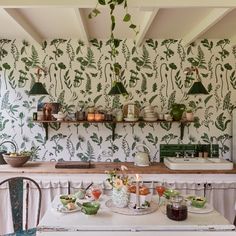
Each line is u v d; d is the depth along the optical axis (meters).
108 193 3.50
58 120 3.83
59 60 4.07
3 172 3.46
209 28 3.30
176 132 4.11
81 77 4.09
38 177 3.49
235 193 3.56
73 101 4.09
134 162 4.00
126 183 2.46
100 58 4.08
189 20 3.21
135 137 4.11
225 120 4.13
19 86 4.07
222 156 4.13
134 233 2.01
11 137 4.07
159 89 4.11
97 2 2.48
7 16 2.89
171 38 4.06
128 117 3.87
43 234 1.99
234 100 4.12
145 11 2.76
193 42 4.09
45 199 3.49
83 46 4.08
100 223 2.08
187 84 4.11
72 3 2.50
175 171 3.51
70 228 2.01
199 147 4.10
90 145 4.11
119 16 3.06
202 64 4.11
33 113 4.00
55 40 4.06
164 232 2.01
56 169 3.55
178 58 4.10
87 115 3.93
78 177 3.52
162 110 4.11
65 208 2.30
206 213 2.29
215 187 3.54
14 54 4.05
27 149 4.08
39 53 4.06
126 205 2.38
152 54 4.09
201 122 4.12
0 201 3.44
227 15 3.05
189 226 2.04
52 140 4.09
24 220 3.41
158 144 4.11
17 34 3.80
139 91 4.10
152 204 2.48
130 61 4.09
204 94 3.88
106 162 4.04
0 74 4.05
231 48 4.10
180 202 2.27
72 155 4.10
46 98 4.08
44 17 3.08
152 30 3.65
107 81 4.09
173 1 2.50
